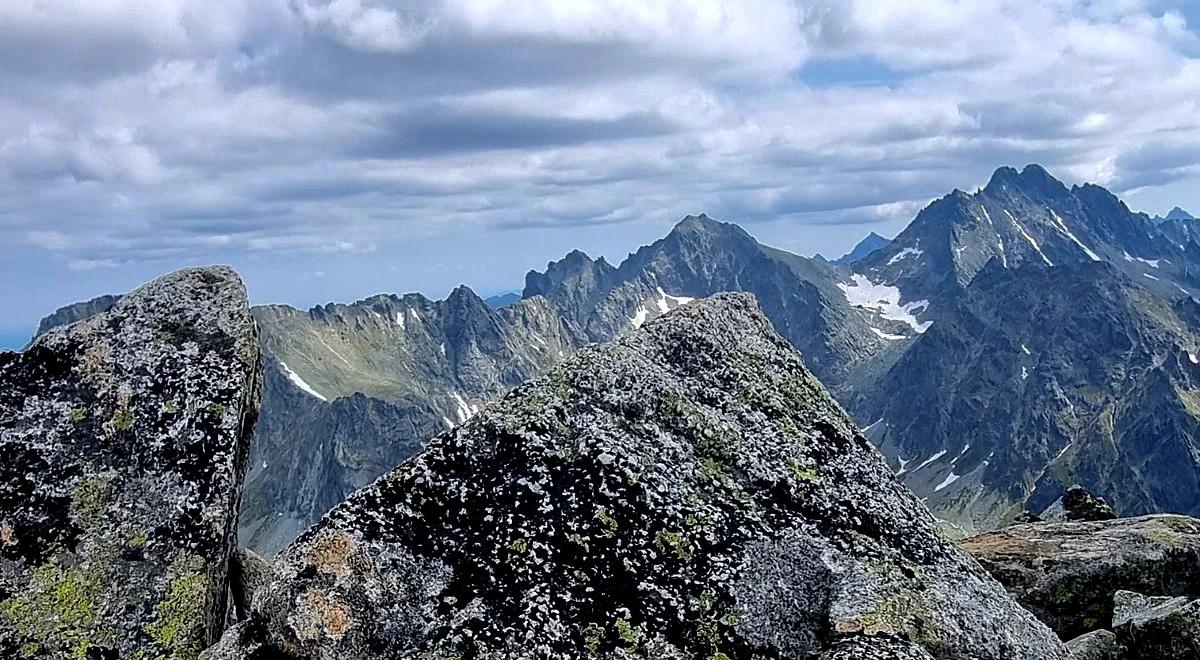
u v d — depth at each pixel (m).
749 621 11.42
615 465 12.34
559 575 11.45
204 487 13.32
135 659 12.24
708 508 12.31
